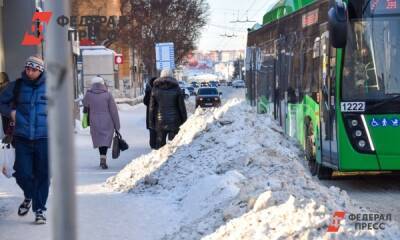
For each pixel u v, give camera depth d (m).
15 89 7.49
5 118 8.17
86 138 21.97
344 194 7.35
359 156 10.25
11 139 8.02
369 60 10.27
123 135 24.14
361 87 10.27
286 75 14.62
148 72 57.41
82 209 8.67
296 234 5.17
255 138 11.02
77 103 27.28
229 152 10.17
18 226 7.63
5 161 8.02
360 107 10.23
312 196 7.03
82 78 42.12
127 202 9.11
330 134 10.75
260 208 6.41
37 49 18.75
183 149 10.91
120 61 44.44
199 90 48.34
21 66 18.80
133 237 7.10
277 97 15.77
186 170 10.08
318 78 11.48
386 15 10.26
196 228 6.72
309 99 12.19
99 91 13.78
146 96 15.58
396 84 10.21
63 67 2.41
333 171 12.30
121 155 16.70
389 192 10.39
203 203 8.01
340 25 9.79
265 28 17.89
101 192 10.09
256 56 19.72
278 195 6.68
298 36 13.27
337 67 10.33
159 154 11.11
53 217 2.41
